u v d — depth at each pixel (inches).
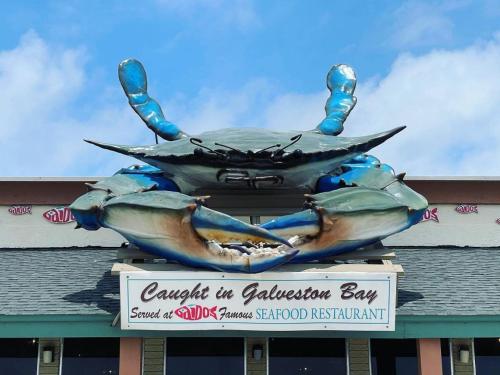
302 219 399.2
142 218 394.9
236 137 470.0
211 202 481.4
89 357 470.9
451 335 417.7
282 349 473.1
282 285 395.5
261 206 483.2
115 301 435.2
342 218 398.6
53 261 524.1
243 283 395.2
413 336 417.1
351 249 409.1
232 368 468.8
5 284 466.3
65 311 416.8
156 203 392.2
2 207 565.3
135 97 550.9
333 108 557.6
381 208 401.4
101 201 417.4
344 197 404.2
